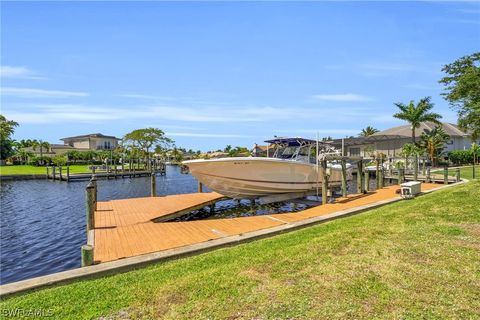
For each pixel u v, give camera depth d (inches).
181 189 1168.2
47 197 907.4
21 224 527.8
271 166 488.1
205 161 430.6
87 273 189.6
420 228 254.5
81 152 2834.6
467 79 492.7
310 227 303.6
